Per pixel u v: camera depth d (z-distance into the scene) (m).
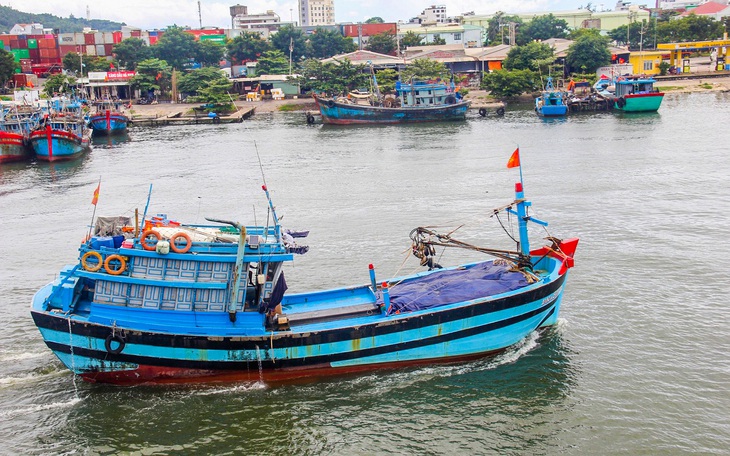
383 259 37.81
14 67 142.00
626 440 21.83
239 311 24.56
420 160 71.69
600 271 35.19
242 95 154.38
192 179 65.00
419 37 190.38
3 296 34.09
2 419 23.36
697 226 42.25
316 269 36.38
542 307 27.47
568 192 52.53
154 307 24.45
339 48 178.62
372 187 57.75
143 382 25.16
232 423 23.25
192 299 24.52
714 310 30.28
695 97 128.38
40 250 41.94
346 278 34.91
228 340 24.31
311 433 22.72
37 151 79.81
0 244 43.53
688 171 59.12
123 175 68.75
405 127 105.75
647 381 24.95
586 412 23.38
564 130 91.56
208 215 49.28
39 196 58.84
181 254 24.11
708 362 26.02
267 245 24.45
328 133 101.44
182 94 149.88
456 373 26.00
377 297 26.70
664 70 158.50
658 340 27.84
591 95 118.12
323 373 25.53
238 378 25.23
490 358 27.05
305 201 52.97
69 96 117.00
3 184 65.50
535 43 145.50
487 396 24.50
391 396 24.64
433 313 25.47
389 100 118.94
